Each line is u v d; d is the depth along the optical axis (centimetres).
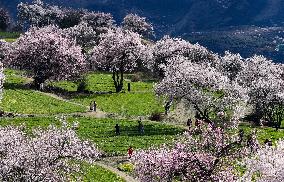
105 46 12094
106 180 5884
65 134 4125
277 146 4266
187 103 8500
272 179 3972
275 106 10194
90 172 6106
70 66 11869
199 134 4291
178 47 14975
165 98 9262
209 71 8769
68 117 9138
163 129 8712
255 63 13738
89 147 4288
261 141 7869
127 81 14038
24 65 11738
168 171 4134
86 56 14538
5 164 3756
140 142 7669
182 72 8456
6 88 10912
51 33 12288
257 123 10062
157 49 15112
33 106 9644
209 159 4091
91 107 10006
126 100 11169
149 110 10419
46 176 3903
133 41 12031
